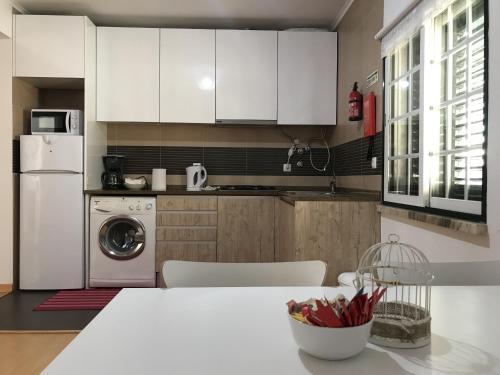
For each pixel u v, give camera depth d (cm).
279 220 368
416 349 70
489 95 165
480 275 131
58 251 362
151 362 64
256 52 393
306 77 396
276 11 377
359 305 68
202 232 374
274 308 91
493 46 162
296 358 66
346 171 368
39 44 361
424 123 220
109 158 396
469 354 68
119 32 386
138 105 388
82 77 365
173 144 429
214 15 386
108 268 370
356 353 66
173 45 389
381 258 265
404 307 80
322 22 402
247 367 63
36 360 226
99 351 68
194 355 67
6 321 287
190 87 390
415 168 238
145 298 97
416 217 218
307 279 122
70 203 362
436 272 130
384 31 262
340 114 386
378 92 286
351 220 275
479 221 173
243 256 375
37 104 409
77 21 363
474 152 182
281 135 432
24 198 358
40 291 361
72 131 367
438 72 217
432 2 203
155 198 373
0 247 358
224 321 83
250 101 394
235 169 432
